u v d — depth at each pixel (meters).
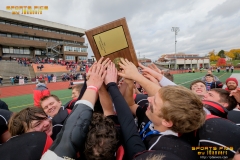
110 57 1.23
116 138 0.87
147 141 1.04
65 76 28.41
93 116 0.94
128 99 1.39
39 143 0.95
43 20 49.22
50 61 44.72
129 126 0.97
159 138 0.96
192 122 0.86
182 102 0.86
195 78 24.66
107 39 1.21
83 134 0.80
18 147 0.92
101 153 0.79
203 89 2.61
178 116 0.85
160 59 89.94
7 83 23.53
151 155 0.77
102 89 1.20
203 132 0.98
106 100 1.21
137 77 1.14
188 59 78.50
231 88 3.41
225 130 0.96
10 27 42.19
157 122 1.00
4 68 30.70
